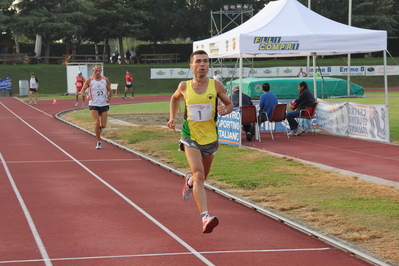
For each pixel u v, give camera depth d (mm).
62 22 48750
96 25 53938
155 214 6461
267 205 6703
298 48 12789
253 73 43344
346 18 56531
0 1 47656
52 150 12117
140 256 4871
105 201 7152
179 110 24938
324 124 15445
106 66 48938
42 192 7715
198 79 5488
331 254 4957
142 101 32625
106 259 4777
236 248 5129
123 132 15148
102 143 13430
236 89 13031
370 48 13117
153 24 56906
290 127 14727
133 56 55875
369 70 43906
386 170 9305
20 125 18109
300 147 12344
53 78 45969
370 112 13523
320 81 32062
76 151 11961
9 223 6012
